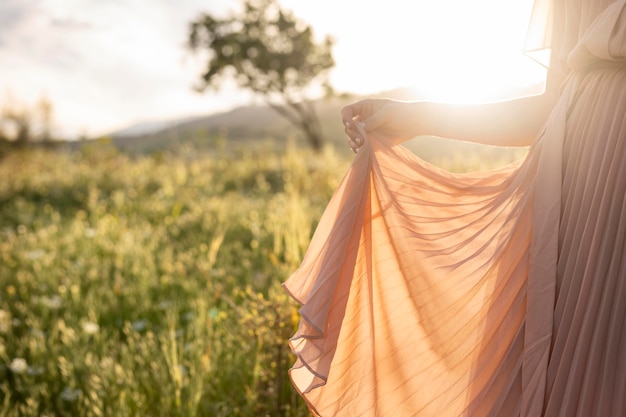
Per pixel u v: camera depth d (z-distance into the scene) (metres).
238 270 5.16
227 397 3.18
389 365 2.20
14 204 10.91
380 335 2.23
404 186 2.35
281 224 5.65
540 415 1.88
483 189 2.28
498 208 2.17
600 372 1.84
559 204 1.96
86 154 16.91
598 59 1.95
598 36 1.89
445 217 2.29
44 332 4.41
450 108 2.24
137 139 56.75
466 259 2.15
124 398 3.17
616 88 1.90
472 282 2.12
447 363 2.12
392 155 2.32
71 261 6.19
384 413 2.19
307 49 35.44
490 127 2.22
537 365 1.91
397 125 2.28
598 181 1.88
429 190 2.34
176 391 3.11
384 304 2.24
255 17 35.31
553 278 1.93
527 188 2.09
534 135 2.21
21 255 6.20
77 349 3.80
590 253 1.86
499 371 2.00
